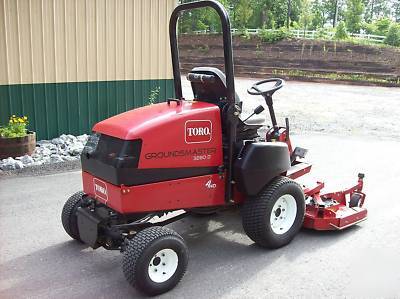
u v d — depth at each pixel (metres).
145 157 3.52
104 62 9.35
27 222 5.00
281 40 34.09
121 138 3.48
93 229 3.74
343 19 48.91
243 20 42.31
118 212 3.65
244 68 32.53
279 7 44.00
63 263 4.08
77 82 9.08
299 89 22.94
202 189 3.94
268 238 4.21
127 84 9.76
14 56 8.27
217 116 3.95
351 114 14.51
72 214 4.28
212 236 4.67
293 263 4.08
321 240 4.58
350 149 9.14
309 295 3.58
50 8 8.49
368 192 6.24
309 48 32.84
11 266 4.01
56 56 8.73
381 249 4.41
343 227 4.70
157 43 10.00
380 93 21.92
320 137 10.45
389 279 3.84
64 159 7.65
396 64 30.20
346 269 4.00
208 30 42.38
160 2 9.84
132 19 9.52
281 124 12.17
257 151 4.04
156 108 3.96
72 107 9.11
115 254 4.27
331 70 30.48
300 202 4.43
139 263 3.34
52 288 3.66
